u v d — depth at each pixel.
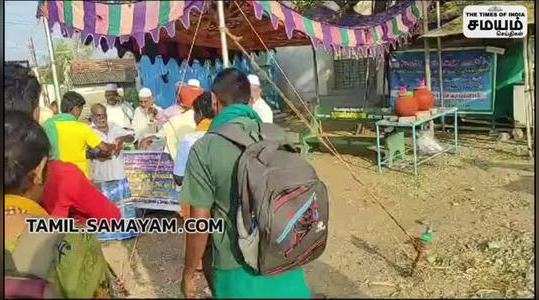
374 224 5.44
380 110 8.74
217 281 3.15
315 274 4.25
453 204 5.95
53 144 4.38
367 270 4.33
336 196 6.42
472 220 5.39
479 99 9.66
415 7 8.76
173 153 5.27
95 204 3.24
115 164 5.17
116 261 4.63
